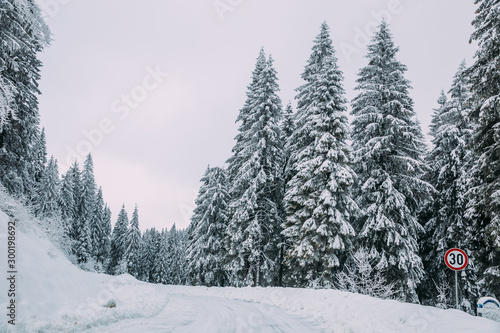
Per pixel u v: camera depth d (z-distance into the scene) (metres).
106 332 7.23
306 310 12.48
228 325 9.37
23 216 11.50
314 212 18.06
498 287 13.18
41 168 32.50
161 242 67.88
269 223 24.00
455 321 7.07
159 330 8.04
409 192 18.62
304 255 18.17
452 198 20.64
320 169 18.48
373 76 20.55
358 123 20.95
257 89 27.61
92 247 55.59
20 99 17.83
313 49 24.69
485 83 12.12
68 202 45.38
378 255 17.81
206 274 29.91
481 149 12.69
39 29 13.91
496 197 10.98
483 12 12.56
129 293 14.92
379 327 8.12
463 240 19.41
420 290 22.39
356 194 21.88
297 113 24.59
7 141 18.25
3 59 13.24
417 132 21.06
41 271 8.34
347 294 12.48
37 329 6.14
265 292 18.23
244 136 25.27
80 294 9.24
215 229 31.25
